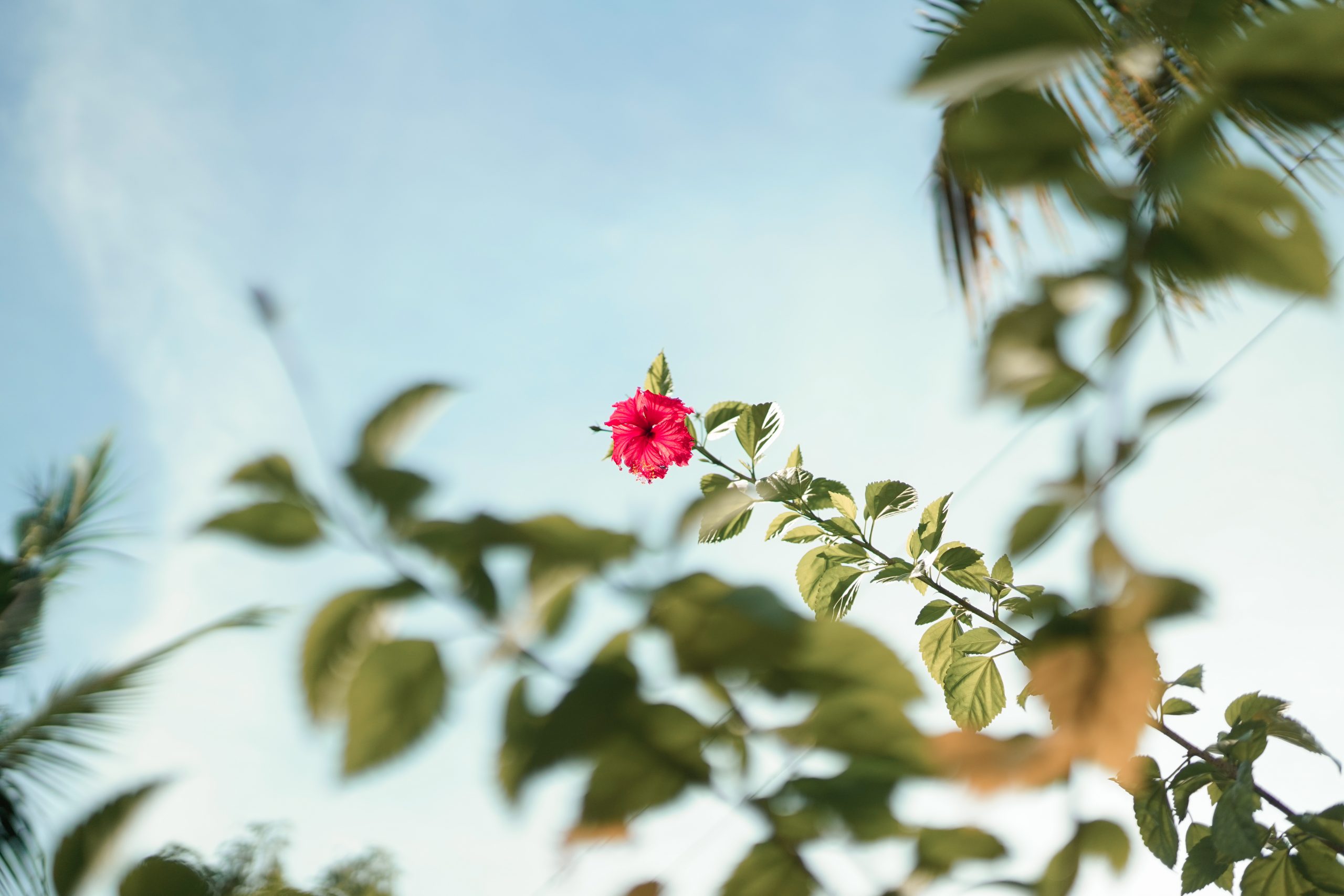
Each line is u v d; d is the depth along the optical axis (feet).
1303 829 7.11
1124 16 1.92
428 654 1.78
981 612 9.91
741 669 1.80
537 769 1.75
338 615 1.79
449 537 1.81
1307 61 1.82
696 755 1.80
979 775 1.87
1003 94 1.93
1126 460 2.15
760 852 1.81
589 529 1.84
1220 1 1.87
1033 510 2.24
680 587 1.81
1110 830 2.12
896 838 1.86
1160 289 2.01
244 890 1.86
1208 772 8.00
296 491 1.84
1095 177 1.98
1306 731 7.54
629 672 1.80
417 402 1.92
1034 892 2.00
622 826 1.76
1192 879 7.61
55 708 22.67
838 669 1.82
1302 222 1.86
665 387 8.91
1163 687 7.27
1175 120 1.94
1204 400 2.19
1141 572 2.14
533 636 1.80
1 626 21.56
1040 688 2.09
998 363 2.22
